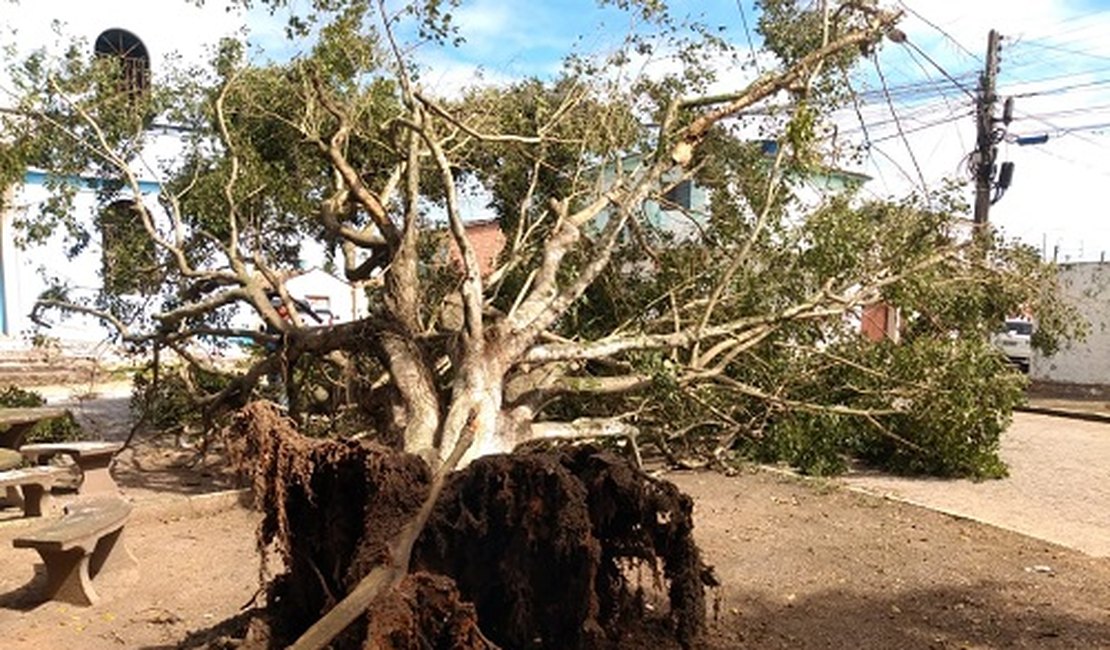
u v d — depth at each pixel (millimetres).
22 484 6199
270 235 9352
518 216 8586
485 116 8109
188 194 8805
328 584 3434
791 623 4387
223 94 7793
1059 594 4914
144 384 9188
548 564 3496
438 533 3375
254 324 10414
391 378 5234
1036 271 9984
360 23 7645
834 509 6914
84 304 11570
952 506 7219
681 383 6441
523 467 3422
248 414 3400
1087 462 9602
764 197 8000
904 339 9180
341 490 3404
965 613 4586
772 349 7895
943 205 8672
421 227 8867
